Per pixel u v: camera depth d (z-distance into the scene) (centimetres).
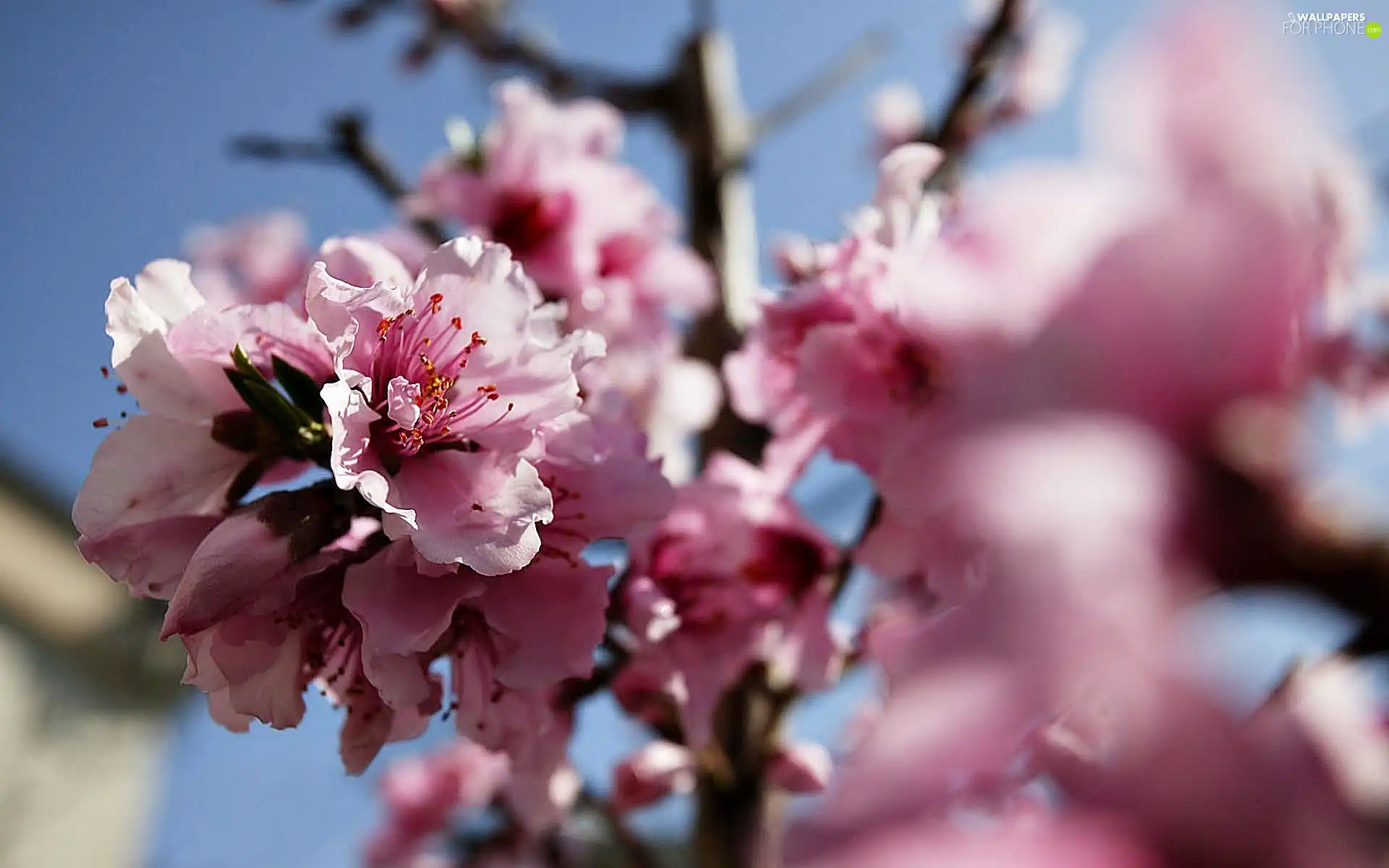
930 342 28
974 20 67
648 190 38
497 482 28
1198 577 15
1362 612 15
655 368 40
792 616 33
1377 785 15
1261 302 16
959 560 27
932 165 31
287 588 28
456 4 58
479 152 40
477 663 29
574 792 34
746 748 36
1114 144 15
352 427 27
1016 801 16
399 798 58
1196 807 14
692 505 33
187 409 28
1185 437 16
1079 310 16
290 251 55
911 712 15
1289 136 15
